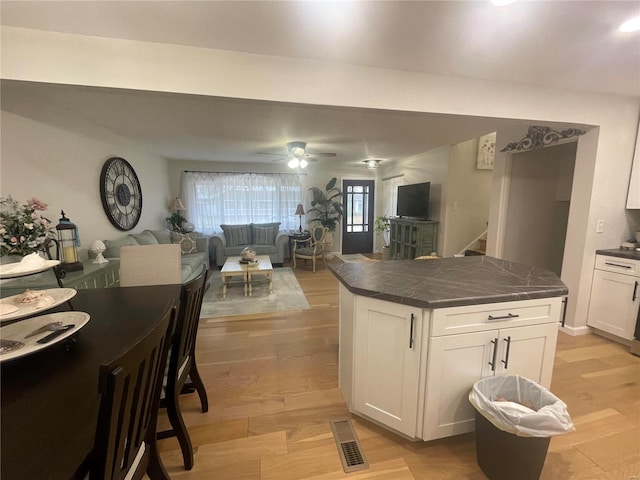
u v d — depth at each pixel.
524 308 1.48
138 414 0.83
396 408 1.54
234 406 1.86
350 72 1.93
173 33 1.58
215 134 3.69
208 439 1.60
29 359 1.01
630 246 2.68
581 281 2.73
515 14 1.42
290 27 1.53
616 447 1.52
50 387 0.86
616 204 2.70
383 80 1.99
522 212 3.62
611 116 2.53
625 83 2.28
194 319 1.58
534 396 1.42
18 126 2.32
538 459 1.25
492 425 1.29
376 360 1.57
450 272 1.84
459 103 2.14
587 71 2.05
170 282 2.02
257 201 6.39
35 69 1.56
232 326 3.06
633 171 2.66
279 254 5.81
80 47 1.59
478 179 4.77
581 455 1.47
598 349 2.51
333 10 1.39
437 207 4.89
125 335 1.19
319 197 6.57
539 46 1.72
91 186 3.21
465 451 1.52
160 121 3.14
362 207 7.17
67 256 2.43
